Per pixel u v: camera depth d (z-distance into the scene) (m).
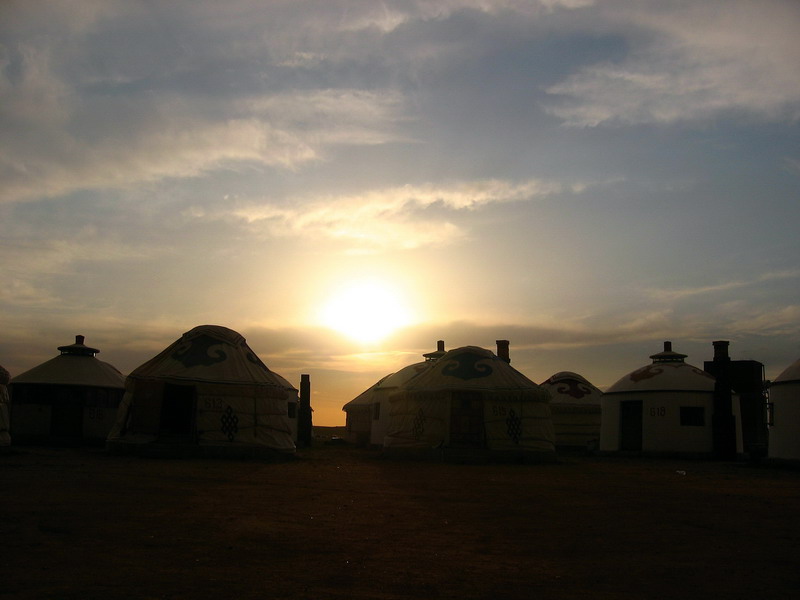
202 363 22.94
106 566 7.16
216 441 21.92
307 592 6.41
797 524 10.56
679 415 30.83
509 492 14.30
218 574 6.97
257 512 10.76
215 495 12.57
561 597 6.46
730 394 30.73
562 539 9.17
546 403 25.50
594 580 7.09
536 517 10.97
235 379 22.81
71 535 8.62
